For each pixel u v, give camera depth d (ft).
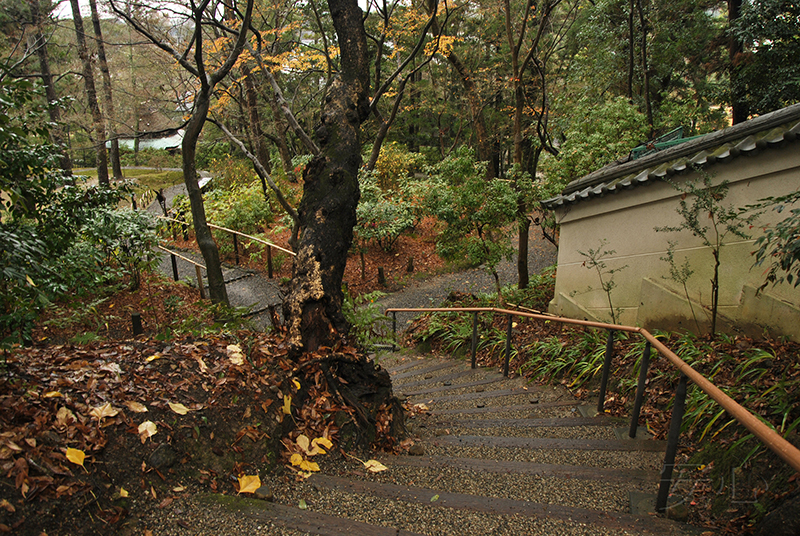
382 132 32.37
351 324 15.69
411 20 37.60
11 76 11.71
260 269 40.06
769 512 7.55
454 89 73.61
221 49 32.73
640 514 8.22
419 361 27.12
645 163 19.77
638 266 20.58
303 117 63.21
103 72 48.88
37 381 8.36
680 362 9.07
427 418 14.96
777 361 12.46
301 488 8.46
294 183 55.06
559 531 7.47
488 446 11.73
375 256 48.24
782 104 42.65
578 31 61.16
